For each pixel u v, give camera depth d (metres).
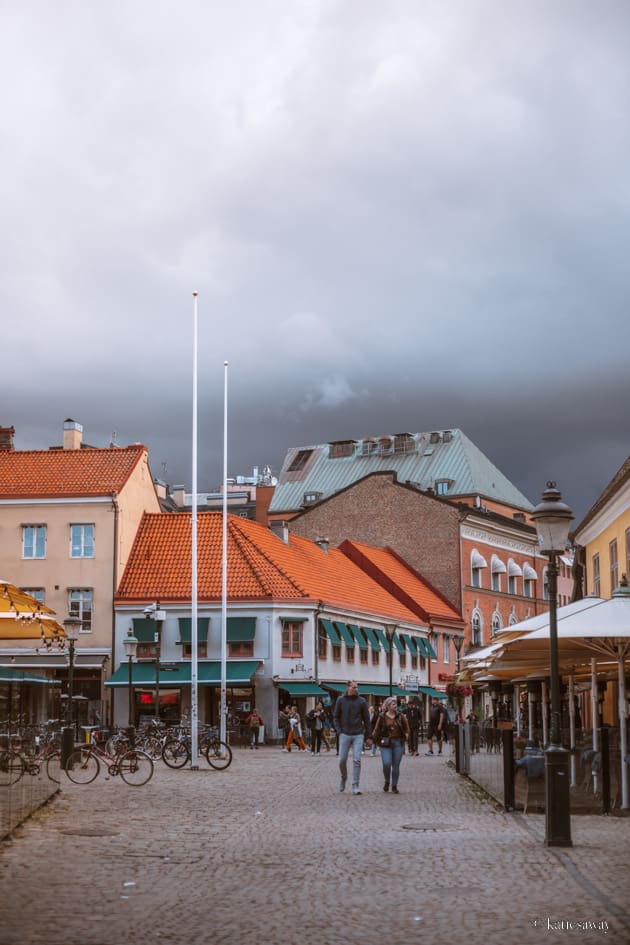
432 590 87.06
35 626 29.39
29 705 20.44
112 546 60.28
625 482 32.09
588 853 14.31
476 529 89.62
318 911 10.59
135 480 63.88
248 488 120.69
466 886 11.88
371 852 14.67
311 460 108.50
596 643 20.41
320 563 71.56
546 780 15.27
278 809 20.94
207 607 58.78
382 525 89.31
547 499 17.11
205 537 62.94
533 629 22.72
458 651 66.25
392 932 9.60
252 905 10.91
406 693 72.56
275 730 57.78
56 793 23.34
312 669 58.94
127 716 57.78
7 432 70.75
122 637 59.25
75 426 69.56
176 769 34.72
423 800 22.98
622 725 19.66
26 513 61.12
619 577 35.31
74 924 9.96
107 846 15.24
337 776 31.17
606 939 9.26
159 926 9.90
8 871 12.95
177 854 14.48
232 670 57.72
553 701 15.84
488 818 19.12
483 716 67.25
